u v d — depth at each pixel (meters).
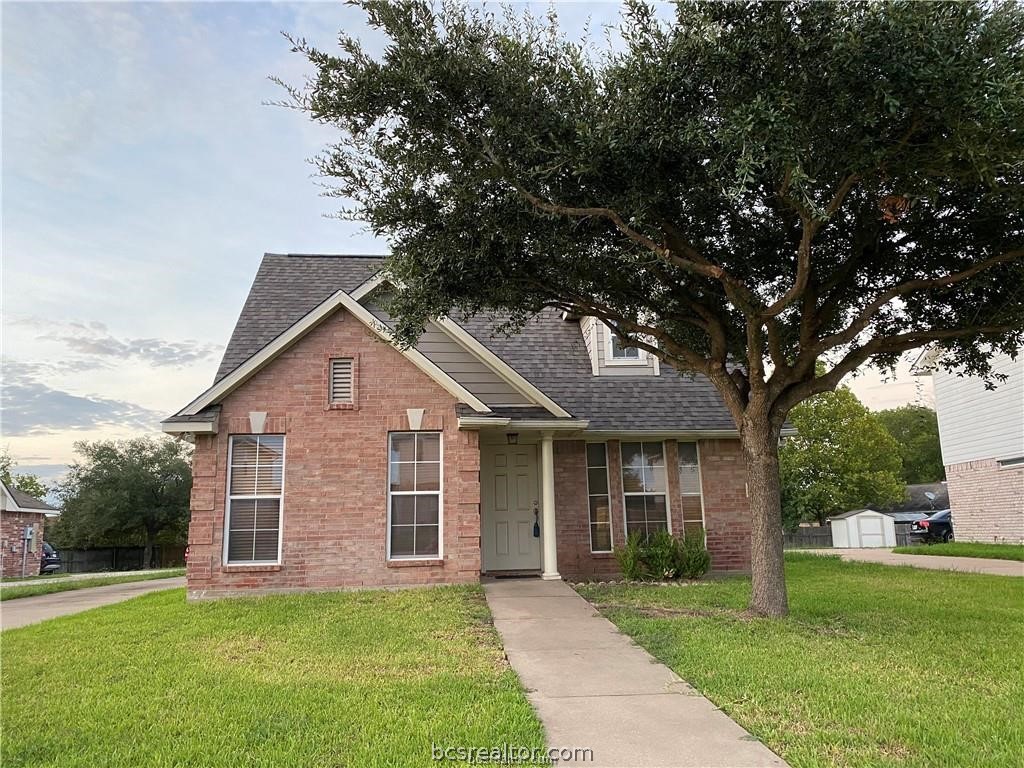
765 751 4.35
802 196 6.37
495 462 13.88
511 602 9.99
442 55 7.42
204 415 11.44
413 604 9.80
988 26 5.84
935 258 9.36
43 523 38.72
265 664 6.77
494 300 9.58
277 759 4.33
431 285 8.78
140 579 21.23
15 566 32.84
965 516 22.97
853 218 9.16
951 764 4.09
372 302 13.17
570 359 15.45
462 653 7.05
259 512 11.53
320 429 11.78
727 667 6.27
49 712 5.42
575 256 9.08
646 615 9.03
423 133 8.04
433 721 4.96
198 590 11.14
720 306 10.34
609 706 5.32
